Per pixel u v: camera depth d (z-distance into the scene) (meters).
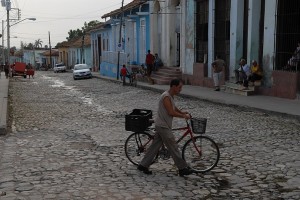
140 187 6.34
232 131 10.60
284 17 16.34
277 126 11.20
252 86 17.97
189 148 7.32
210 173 7.01
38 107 17.12
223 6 20.97
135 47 34.41
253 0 17.98
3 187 6.39
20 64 43.41
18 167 7.52
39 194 6.06
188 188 6.29
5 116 12.77
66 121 13.12
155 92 22.45
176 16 27.55
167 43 27.95
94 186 6.41
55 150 8.88
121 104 17.50
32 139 10.13
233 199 5.80
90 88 27.12
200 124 7.05
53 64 86.75
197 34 23.78
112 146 9.20
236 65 19.62
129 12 35.12
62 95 22.62
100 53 50.41
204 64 22.70
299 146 8.73
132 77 27.27
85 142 9.72
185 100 18.31
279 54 16.67
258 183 6.45
